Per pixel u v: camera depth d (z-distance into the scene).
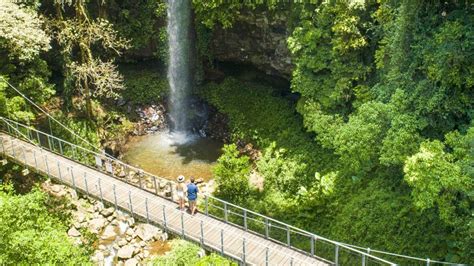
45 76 25.05
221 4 25.62
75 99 27.42
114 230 22.08
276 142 24.72
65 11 27.47
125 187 18.98
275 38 26.08
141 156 27.12
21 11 22.55
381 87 18.39
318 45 21.42
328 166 21.88
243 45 28.36
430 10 16.55
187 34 29.22
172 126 29.59
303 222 20.23
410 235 16.72
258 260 15.07
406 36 17.00
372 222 17.78
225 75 30.27
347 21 19.61
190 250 18.64
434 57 15.47
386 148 15.70
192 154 27.22
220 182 22.62
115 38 27.89
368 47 20.53
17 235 13.43
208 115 29.41
